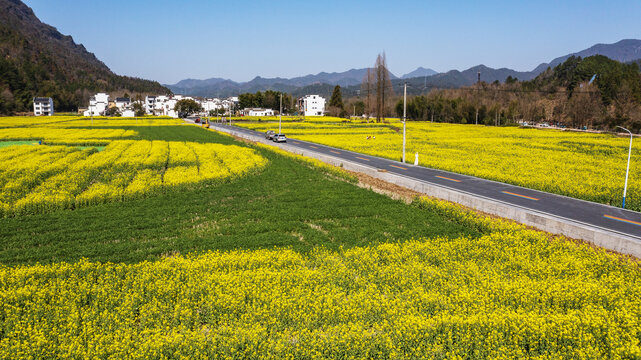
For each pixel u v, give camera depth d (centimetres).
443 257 1524
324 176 3241
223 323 1059
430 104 15175
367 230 1883
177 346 940
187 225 1933
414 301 1164
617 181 3042
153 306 1106
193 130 8544
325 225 1966
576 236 1822
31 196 2255
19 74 18825
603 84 12012
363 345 937
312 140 6419
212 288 1216
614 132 9500
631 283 1305
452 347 948
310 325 1045
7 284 1264
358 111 17875
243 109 18700
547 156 4641
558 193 2661
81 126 9375
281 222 1994
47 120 11894
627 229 1878
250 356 916
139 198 2414
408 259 1512
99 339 954
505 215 2155
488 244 1681
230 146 4956
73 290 1227
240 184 2864
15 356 905
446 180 3045
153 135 7069
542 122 13262
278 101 19250
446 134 8294
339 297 1180
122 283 1286
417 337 964
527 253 1588
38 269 1341
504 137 7612
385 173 3131
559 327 991
